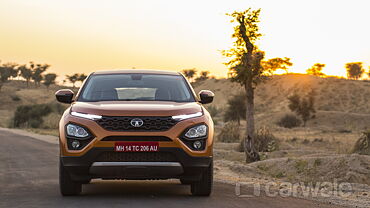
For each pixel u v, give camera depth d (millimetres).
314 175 13609
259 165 15492
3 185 10516
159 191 9484
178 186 10344
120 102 8758
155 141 8047
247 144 21188
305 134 59969
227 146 32031
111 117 8109
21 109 73188
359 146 23328
